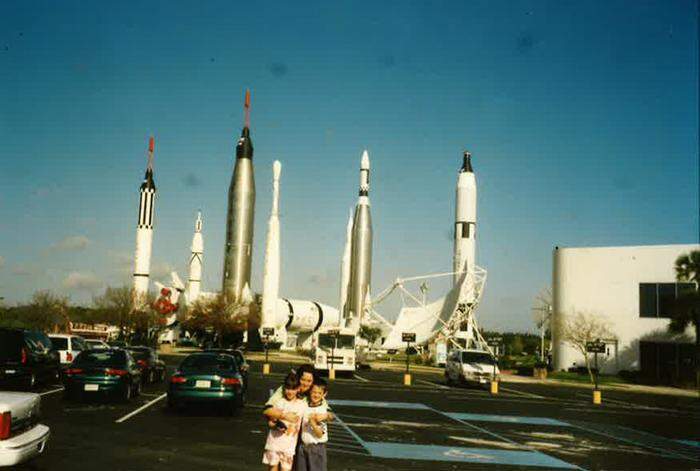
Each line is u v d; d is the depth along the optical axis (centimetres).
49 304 8231
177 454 1213
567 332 5419
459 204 7988
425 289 8819
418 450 1412
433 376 4872
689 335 5256
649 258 5562
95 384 1959
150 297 9894
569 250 5888
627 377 5322
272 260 10012
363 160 10062
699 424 2289
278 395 779
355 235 9888
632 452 1549
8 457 806
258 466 1135
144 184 11175
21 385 2180
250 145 11331
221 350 2362
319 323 11725
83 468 1056
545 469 1272
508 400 2927
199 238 11669
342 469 1169
